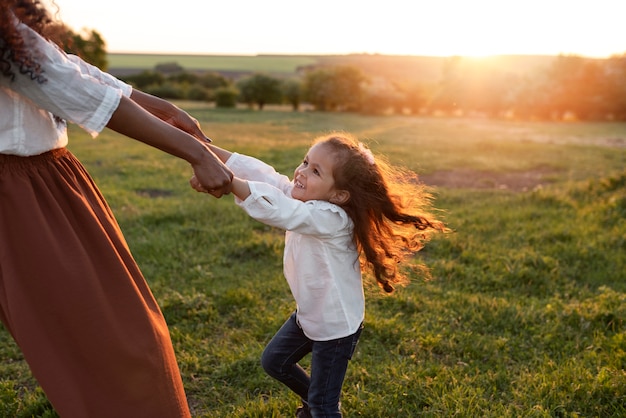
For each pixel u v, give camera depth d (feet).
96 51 108.37
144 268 16.24
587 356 11.43
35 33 5.57
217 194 6.81
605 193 25.64
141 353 6.42
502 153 47.91
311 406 8.13
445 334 12.51
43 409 9.82
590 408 9.80
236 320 13.11
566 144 58.03
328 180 7.69
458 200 26.48
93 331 6.21
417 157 42.52
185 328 12.66
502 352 11.85
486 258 17.44
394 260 8.52
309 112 136.56
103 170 33.06
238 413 9.55
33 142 6.09
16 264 6.02
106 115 5.81
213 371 10.91
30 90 5.59
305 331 8.09
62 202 6.39
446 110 143.02
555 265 16.83
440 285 15.47
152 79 174.40
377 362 11.32
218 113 119.44
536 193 26.18
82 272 6.21
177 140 6.21
